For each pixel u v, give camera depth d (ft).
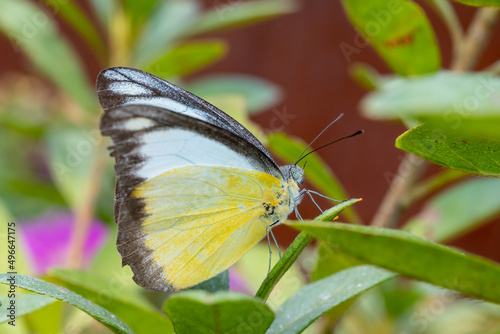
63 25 1.81
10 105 1.53
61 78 1.24
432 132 0.93
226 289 0.99
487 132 0.84
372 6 1.03
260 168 1.06
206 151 1.04
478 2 0.93
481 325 1.20
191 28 1.23
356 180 1.69
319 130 1.72
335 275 0.97
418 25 1.03
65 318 1.09
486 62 1.42
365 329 1.19
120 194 1.03
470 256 0.90
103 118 1.01
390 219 1.13
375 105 0.90
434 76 0.91
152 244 1.03
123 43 1.21
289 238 1.59
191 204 1.04
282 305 0.96
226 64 1.78
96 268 1.14
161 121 1.02
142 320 0.99
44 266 1.21
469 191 1.13
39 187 1.28
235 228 1.06
